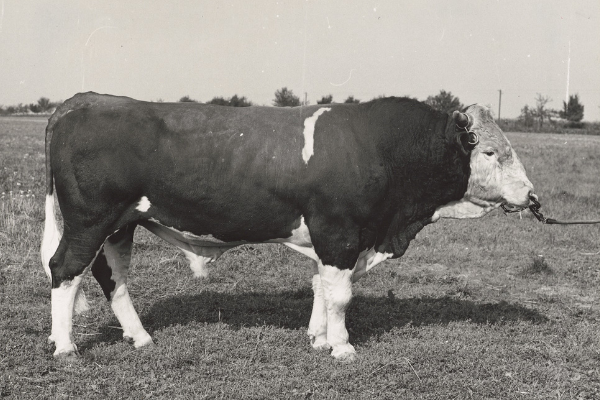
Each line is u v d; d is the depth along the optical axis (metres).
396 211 5.93
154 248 9.33
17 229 9.70
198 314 6.84
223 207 5.53
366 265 6.10
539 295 8.02
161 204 5.57
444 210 6.15
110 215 5.48
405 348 5.96
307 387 5.09
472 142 5.72
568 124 64.75
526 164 23.70
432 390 5.12
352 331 6.55
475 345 6.13
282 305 7.32
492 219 12.67
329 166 5.47
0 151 22.27
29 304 6.89
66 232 5.52
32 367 5.26
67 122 5.52
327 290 5.73
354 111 5.79
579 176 20.25
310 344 6.14
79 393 4.90
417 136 5.75
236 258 9.02
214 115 5.58
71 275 5.46
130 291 7.56
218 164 5.45
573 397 5.12
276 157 5.47
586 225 12.15
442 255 9.80
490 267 9.37
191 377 5.20
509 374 5.45
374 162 5.61
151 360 5.51
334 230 5.57
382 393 5.02
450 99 46.31
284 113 5.69
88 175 5.38
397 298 7.76
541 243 10.81
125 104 5.59
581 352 6.03
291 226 5.68
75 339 6.02
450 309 7.36
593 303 7.87
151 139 5.43
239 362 5.55
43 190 13.47
